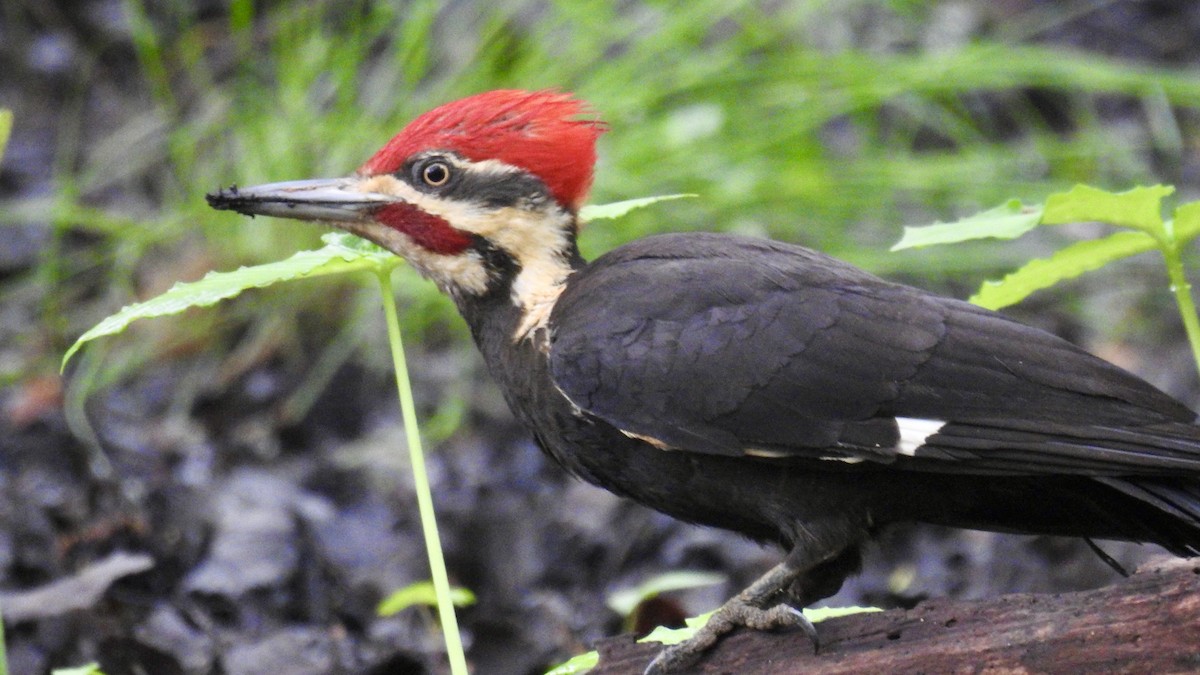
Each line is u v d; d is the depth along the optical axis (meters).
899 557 11.30
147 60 15.70
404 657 10.09
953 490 7.12
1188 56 17.17
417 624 10.48
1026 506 7.27
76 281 14.55
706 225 13.86
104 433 12.66
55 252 14.56
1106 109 16.86
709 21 14.70
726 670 7.04
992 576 10.90
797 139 14.36
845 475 7.08
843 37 15.91
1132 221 7.36
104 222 14.55
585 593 11.14
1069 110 16.73
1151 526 7.23
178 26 16.89
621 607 9.23
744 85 14.56
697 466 7.19
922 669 6.78
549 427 7.52
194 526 11.30
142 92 16.64
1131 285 14.73
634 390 7.15
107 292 14.47
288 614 10.63
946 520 7.30
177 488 11.89
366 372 13.64
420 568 11.15
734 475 7.16
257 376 13.65
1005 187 14.40
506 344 7.71
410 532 11.59
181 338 13.94
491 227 7.74
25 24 17.50
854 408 6.94
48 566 10.89
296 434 13.15
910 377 6.93
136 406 13.42
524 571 11.31
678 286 7.27
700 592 10.99
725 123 14.36
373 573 11.05
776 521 7.16
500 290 7.79
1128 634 6.59
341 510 11.94
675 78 14.49
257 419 13.34
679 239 7.63
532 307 7.73
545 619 10.62
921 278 14.25
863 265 13.82
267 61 15.48
